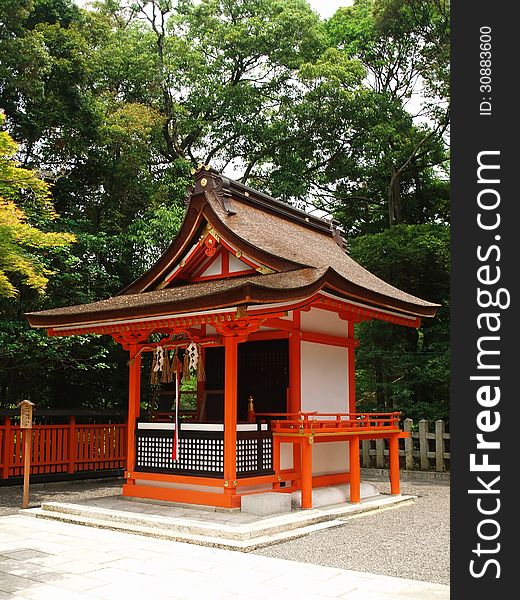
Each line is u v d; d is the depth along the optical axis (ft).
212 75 90.12
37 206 53.31
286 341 39.17
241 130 85.30
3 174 36.73
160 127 79.00
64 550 26.32
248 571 22.80
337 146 86.79
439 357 62.28
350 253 71.46
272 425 36.55
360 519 34.22
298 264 36.04
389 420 42.11
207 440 34.63
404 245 67.21
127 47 79.41
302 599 19.38
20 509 37.86
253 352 40.45
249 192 45.75
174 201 69.46
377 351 65.92
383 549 26.55
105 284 60.90
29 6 59.72
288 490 37.04
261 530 28.35
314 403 39.73
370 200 89.76
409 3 76.48
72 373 62.08
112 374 63.62
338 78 79.41
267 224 44.80
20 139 63.57
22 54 58.08
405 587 20.79
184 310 32.55
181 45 85.25
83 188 69.36
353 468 38.09
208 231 40.09
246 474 34.17
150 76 79.82
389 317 43.19
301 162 85.61
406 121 82.33
